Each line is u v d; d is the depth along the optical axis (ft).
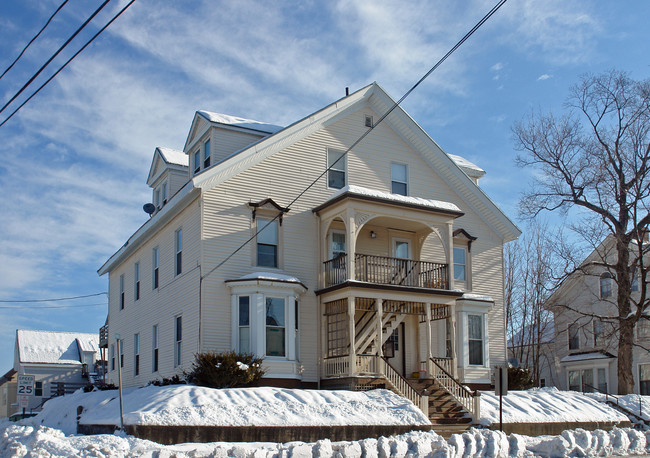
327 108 86.74
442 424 70.28
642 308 101.30
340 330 80.79
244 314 75.72
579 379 130.62
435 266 91.35
